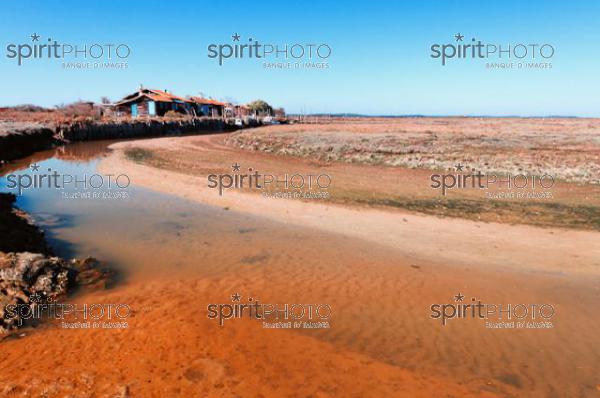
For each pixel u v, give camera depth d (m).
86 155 27.97
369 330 6.41
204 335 5.97
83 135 38.12
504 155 23.66
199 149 32.03
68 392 4.53
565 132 41.75
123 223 12.51
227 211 14.05
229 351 5.58
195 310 6.84
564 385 5.10
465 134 37.88
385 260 9.62
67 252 9.83
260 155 28.58
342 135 36.56
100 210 14.07
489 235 11.31
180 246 10.46
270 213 13.74
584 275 8.63
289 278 8.50
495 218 12.84
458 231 11.70
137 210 14.13
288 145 30.91
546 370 5.43
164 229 11.96
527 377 5.27
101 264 9.07
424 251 10.22
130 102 58.88
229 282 8.23
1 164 23.36
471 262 9.47
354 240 11.07
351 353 5.71
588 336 6.32
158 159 26.12
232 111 80.62
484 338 6.23
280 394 4.69
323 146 28.97
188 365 5.17
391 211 13.77
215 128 59.53
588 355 5.81
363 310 7.11
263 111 88.50
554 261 9.44
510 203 14.60
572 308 7.22
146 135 46.28
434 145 28.45
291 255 9.91
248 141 34.56
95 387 4.64
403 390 4.89
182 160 25.70
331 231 11.86
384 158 24.56
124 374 4.93
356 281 8.38
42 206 14.39
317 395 4.71
